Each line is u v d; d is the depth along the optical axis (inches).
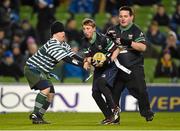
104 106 1256.2
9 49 2185.0
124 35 1250.6
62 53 1266.0
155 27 2305.6
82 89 1872.5
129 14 1246.9
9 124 1315.2
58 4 2696.9
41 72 1298.0
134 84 1274.6
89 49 1255.5
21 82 2036.2
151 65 2228.1
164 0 2792.8
